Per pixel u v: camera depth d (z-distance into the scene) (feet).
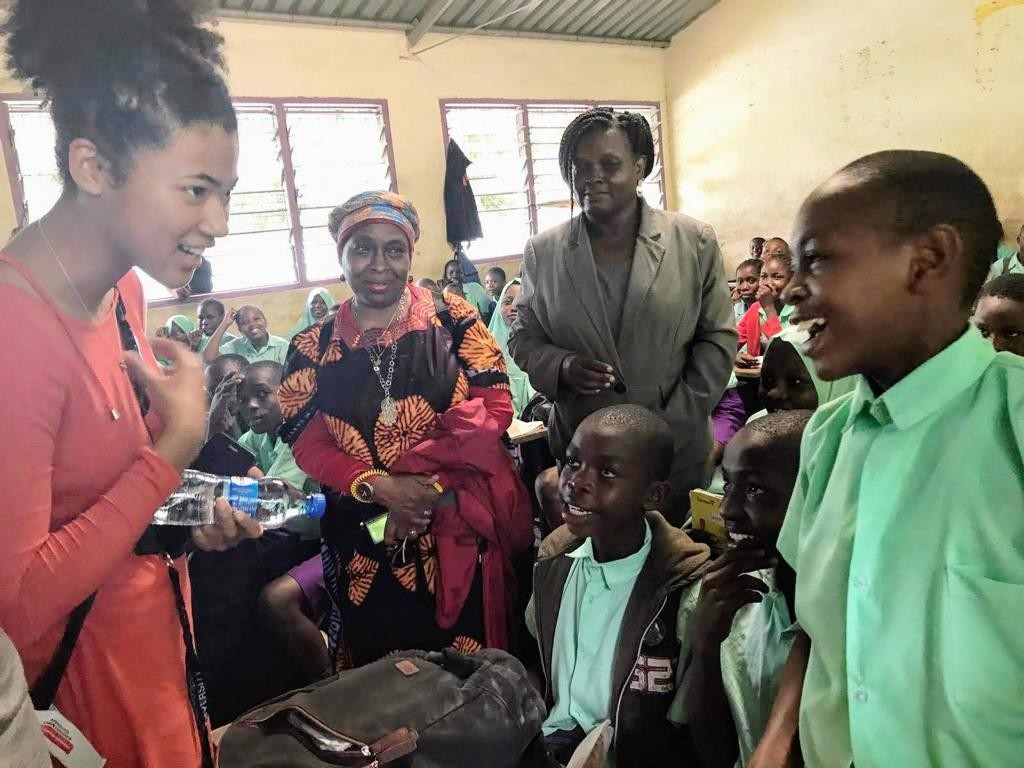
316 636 6.33
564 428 6.17
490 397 5.10
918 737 2.12
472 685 3.33
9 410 2.17
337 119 19.79
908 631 2.11
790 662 2.89
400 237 4.75
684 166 25.81
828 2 20.52
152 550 2.97
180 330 14.97
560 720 4.41
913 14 18.81
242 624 6.37
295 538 6.79
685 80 24.89
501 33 21.70
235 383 8.18
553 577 4.66
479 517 4.91
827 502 2.51
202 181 2.39
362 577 5.08
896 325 2.10
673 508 5.98
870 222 2.04
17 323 2.23
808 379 5.41
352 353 4.98
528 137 22.81
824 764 2.43
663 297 5.57
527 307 6.25
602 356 5.80
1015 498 1.97
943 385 2.10
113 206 2.36
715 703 3.62
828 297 2.13
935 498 2.09
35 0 2.21
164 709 2.99
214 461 3.68
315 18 18.74
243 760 2.93
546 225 23.75
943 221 2.00
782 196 23.08
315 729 3.00
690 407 5.79
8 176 15.75
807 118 21.80
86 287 2.48
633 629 4.09
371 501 4.78
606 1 21.65
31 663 2.63
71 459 2.49
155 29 2.29
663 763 4.06
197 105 2.30
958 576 2.02
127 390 2.70
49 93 2.29
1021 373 2.04
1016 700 1.99
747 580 3.53
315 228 19.90
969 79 18.10
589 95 23.88
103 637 2.81
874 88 20.06
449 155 20.90
